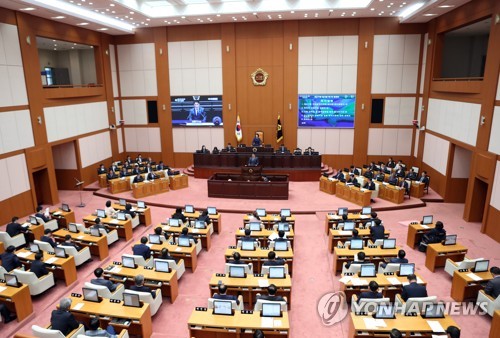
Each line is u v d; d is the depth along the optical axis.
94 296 8.43
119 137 26.34
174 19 22.12
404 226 15.62
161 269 10.13
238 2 20.56
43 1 16.03
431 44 21.19
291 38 23.67
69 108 20.62
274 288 8.10
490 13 14.72
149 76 25.58
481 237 14.35
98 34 23.55
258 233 12.66
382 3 18.58
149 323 8.39
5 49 16.02
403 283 9.25
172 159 26.58
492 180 14.23
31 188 17.62
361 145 24.48
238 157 22.84
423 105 22.23
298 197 19.34
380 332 7.27
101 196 20.62
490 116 14.45
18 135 16.81
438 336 6.98
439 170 19.69
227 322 7.47
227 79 24.75
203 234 13.09
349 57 23.50
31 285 9.89
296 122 24.84
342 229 13.07
